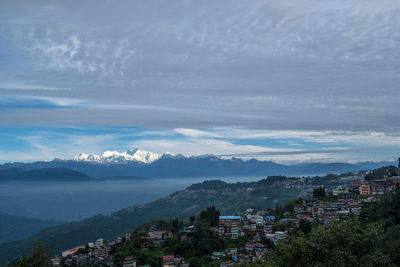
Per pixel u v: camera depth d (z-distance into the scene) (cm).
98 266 15575
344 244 5209
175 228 19775
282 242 6431
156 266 14750
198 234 16562
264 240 15212
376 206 15262
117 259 15712
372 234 5206
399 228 9756
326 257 5219
